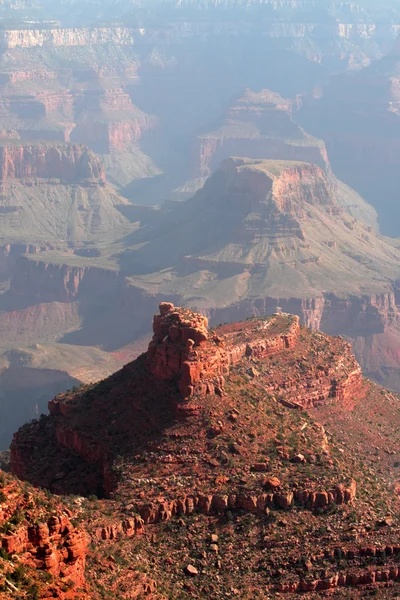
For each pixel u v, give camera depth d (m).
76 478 199.25
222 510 176.62
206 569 166.00
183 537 171.25
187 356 199.12
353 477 192.62
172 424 194.50
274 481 180.12
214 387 199.38
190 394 196.75
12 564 115.75
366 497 187.00
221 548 170.62
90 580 137.12
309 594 164.88
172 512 175.12
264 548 171.25
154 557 165.75
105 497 187.88
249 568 167.75
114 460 192.25
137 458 190.00
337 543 172.12
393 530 175.50
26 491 132.25
